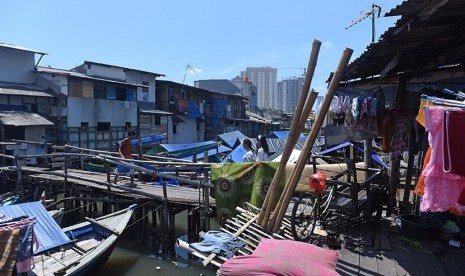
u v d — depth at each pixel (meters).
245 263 3.97
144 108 30.83
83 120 23.44
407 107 7.00
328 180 6.74
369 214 6.61
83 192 11.55
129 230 10.25
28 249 5.43
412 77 7.00
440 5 3.34
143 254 9.22
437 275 4.89
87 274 7.39
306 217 6.74
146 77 31.31
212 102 38.88
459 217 6.44
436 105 3.78
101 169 17.78
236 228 6.32
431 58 6.08
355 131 6.87
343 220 7.03
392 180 7.43
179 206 9.49
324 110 5.70
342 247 5.88
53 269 6.66
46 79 22.56
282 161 5.98
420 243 5.99
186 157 20.08
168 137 32.31
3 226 5.35
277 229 6.05
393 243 6.07
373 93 6.32
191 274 8.02
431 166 3.61
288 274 3.72
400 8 3.45
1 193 15.25
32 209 7.51
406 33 4.17
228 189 7.63
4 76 21.48
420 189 4.66
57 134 22.41
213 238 5.73
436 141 3.55
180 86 33.75
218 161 20.52
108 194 10.87
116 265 8.52
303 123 5.79
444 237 6.11
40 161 19.25
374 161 11.01
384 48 4.66
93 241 8.08
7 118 17.94
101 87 24.84
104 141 25.02
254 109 60.47
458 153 3.27
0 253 5.07
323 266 3.89
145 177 12.27
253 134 47.97
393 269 5.08
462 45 5.00
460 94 4.54
